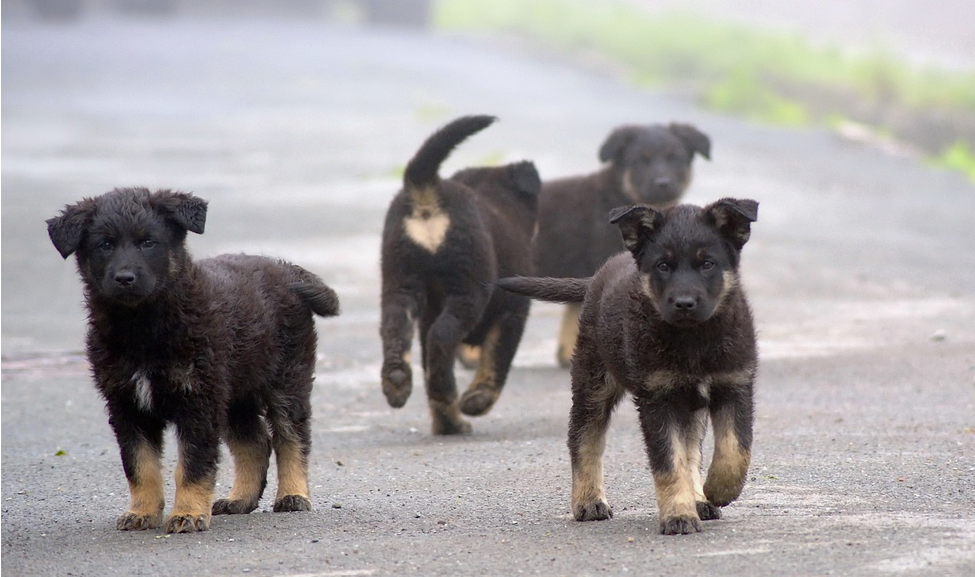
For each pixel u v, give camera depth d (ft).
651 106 132.87
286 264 32.78
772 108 132.98
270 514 30.42
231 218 75.97
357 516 29.84
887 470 32.50
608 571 24.62
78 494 32.71
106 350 28.55
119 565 26.11
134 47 182.39
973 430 37.19
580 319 30.12
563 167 89.86
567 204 51.96
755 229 77.15
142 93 138.41
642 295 27.76
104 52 174.81
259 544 27.35
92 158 97.09
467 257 40.27
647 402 27.86
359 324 55.93
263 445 31.68
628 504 30.63
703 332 27.14
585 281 32.55
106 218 28.32
